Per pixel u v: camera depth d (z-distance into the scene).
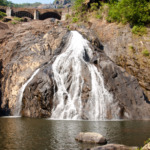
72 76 25.19
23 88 25.17
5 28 35.78
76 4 48.78
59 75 25.25
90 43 31.73
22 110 23.95
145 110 24.58
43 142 10.72
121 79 26.39
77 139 11.17
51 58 28.48
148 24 32.25
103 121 19.83
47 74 24.25
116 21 35.53
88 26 37.75
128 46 30.45
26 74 26.58
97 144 10.32
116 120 21.28
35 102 23.03
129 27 32.88
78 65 26.38
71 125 16.34
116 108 23.27
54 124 16.80
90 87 24.09
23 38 31.92
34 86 23.53
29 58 28.39
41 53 29.14
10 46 30.61
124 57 30.05
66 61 26.75
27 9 59.69
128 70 29.30
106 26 35.53
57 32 31.80
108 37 33.72
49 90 23.00
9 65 28.34
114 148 8.81
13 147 9.91
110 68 26.61
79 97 23.45
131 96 25.33
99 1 46.59
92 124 17.14
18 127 15.05
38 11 60.47
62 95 23.48
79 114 21.84
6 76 27.86
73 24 38.12
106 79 25.75
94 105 23.09
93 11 44.06
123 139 11.45
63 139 11.32
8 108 25.50
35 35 32.53
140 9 32.56
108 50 32.44
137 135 12.54
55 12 60.69
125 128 15.20
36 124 16.70
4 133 12.84
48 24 35.34
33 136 12.05
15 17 54.25
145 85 27.59
